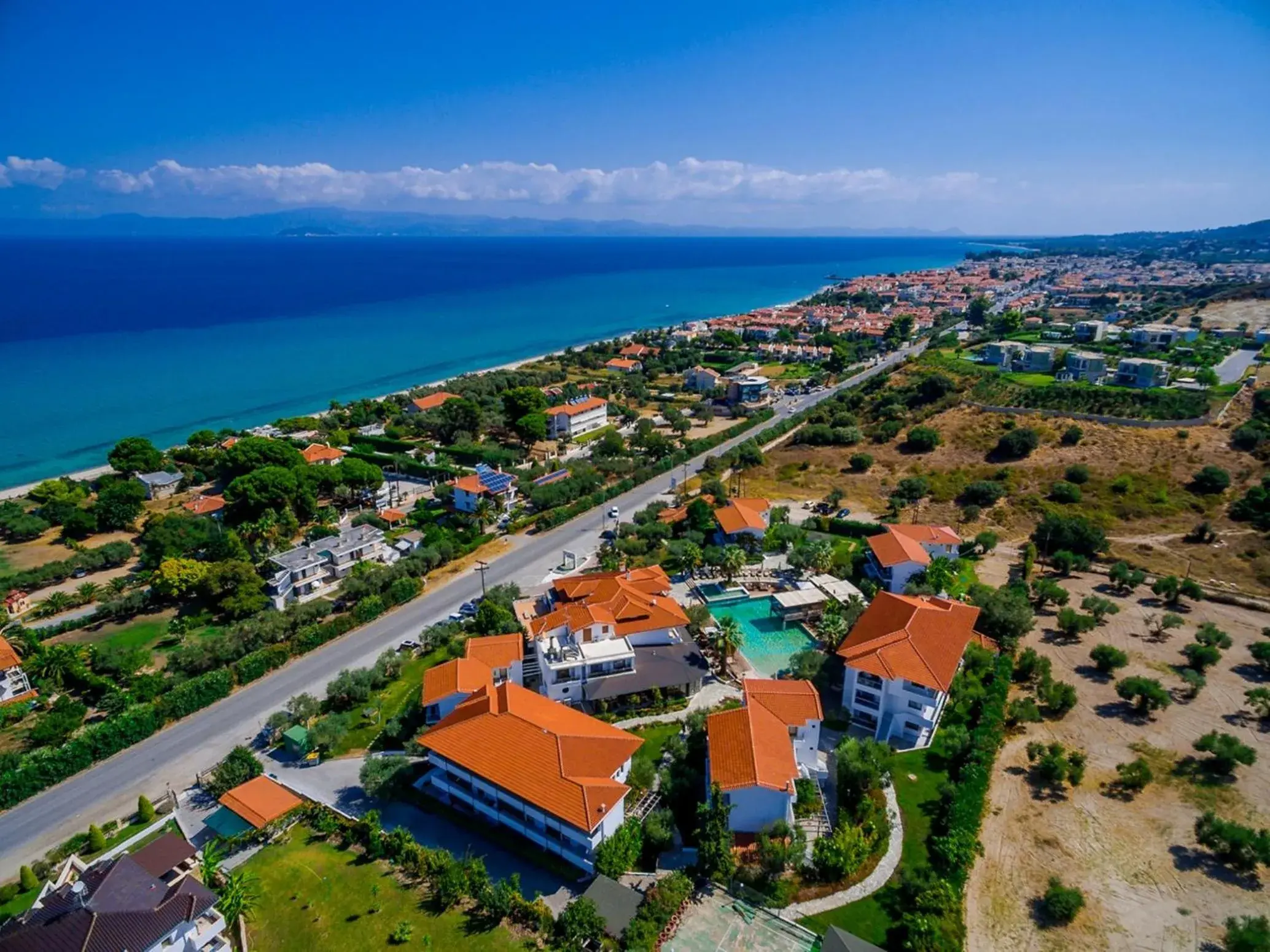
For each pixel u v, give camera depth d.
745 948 48.34
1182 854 56.38
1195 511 112.25
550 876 54.78
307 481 125.31
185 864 54.75
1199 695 75.12
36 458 160.62
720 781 56.62
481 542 115.50
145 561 107.31
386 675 80.50
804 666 75.75
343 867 55.22
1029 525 115.56
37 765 65.62
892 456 143.62
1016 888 53.44
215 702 78.31
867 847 54.31
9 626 90.31
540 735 59.47
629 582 90.50
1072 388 152.50
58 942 42.84
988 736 66.62
